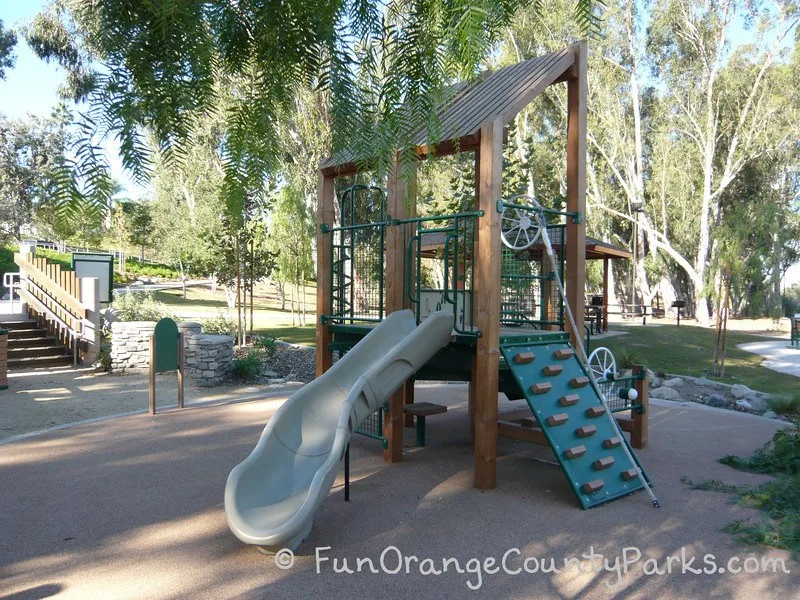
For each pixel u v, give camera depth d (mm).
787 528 4059
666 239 32531
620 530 4180
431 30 1711
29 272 13945
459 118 5305
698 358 15797
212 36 1511
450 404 9172
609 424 5309
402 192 6004
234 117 1575
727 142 33219
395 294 6008
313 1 1583
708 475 5543
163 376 11133
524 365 5207
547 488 5152
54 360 11922
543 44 13914
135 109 1270
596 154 33312
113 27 1316
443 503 4734
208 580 3393
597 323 21609
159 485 5023
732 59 31219
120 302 14133
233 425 7238
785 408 8664
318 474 3814
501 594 3260
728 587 3352
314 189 18250
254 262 14602
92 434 6781
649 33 29828
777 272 15195
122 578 3400
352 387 4594
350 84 1689
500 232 5082
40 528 4113
